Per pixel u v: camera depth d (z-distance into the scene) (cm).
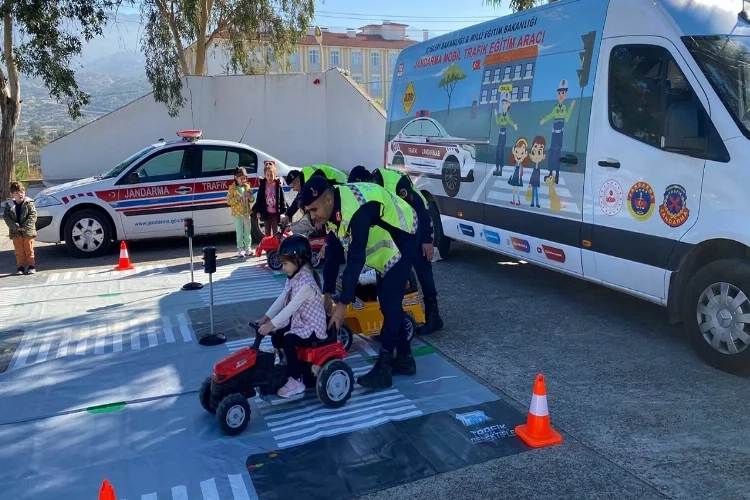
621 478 352
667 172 500
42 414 443
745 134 457
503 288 745
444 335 591
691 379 480
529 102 653
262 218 935
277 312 439
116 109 2116
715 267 481
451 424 415
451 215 812
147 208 998
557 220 619
